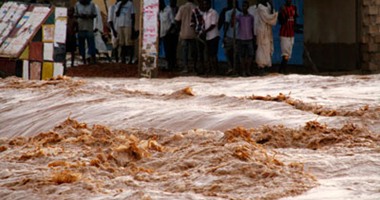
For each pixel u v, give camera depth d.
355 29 46.91
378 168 12.67
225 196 11.02
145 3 42.62
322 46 48.75
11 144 16.97
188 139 16.33
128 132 17.97
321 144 15.66
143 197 10.80
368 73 46.75
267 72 47.38
